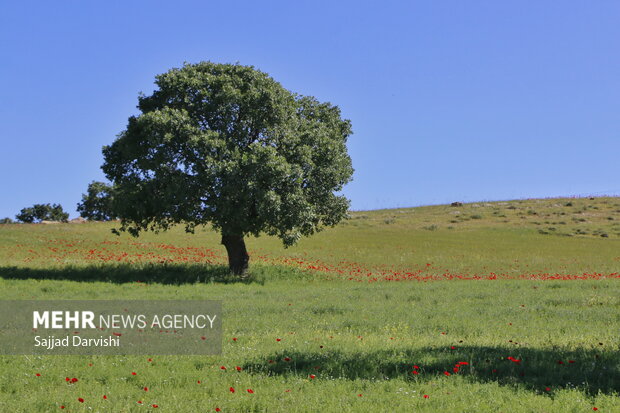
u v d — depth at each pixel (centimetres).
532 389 1141
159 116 3425
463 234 7425
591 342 1625
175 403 1063
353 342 1656
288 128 3781
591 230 7931
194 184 3522
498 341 1686
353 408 1020
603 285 3309
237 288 3266
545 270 4922
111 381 1252
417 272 4712
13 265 3828
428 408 1015
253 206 3662
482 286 3384
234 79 3697
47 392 1146
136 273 3688
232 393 1133
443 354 1443
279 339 1695
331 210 4000
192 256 4828
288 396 1100
